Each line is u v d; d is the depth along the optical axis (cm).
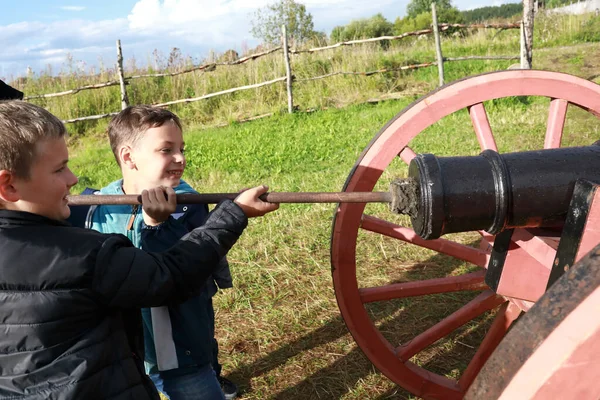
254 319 309
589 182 151
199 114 1020
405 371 231
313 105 990
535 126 679
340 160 650
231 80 1080
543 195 160
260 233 415
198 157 727
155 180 188
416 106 221
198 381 182
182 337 179
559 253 158
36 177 127
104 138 966
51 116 131
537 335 108
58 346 124
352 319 229
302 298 326
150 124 185
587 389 105
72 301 124
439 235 165
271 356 279
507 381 111
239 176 612
